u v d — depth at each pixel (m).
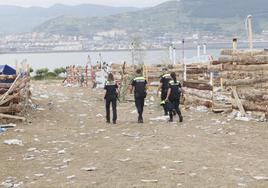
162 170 12.12
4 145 16.94
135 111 27.69
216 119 22.08
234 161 12.95
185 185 10.59
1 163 13.85
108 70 53.91
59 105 33.03
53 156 14.74
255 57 22.47
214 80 29.39
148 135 18.27
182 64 36.25
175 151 14.65
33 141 17.80
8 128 21.39
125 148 15.59
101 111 29.03
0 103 23.11
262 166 12.27
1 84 23.98
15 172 12.70
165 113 23.91
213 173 11.62
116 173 12.05
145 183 10.91
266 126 19.41
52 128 21.44
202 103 26.39
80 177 11.80
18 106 23.72
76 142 17.42
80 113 28.05
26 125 22.41
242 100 22.31
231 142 16.16
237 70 22.95
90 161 13.71
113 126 21.55
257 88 22.17
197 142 16.31
